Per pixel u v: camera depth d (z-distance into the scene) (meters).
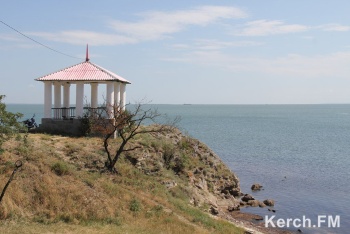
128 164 36.88
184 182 39.88
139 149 39.47
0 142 23.30
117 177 32.75
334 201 48.00
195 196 38.12
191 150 47.06
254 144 104.62
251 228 36.09
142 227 24.66
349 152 93.19
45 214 23.62
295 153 89.56
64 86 44.75
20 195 23.84
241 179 59.84
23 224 21.81
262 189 53.78
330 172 67.19
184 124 176.12
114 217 25.33
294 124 193.25
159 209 29.00
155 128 47.50
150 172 37.75
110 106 39.03
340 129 163.25
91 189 27.80
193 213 31.52
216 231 28.64
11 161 26.92
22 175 25.77
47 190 25.14
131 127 40.69
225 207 42.66
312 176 63.28
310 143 110.56
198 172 43.91
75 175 29.19
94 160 34.31
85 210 24.92
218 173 46.91
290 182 58.47
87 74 41.91
